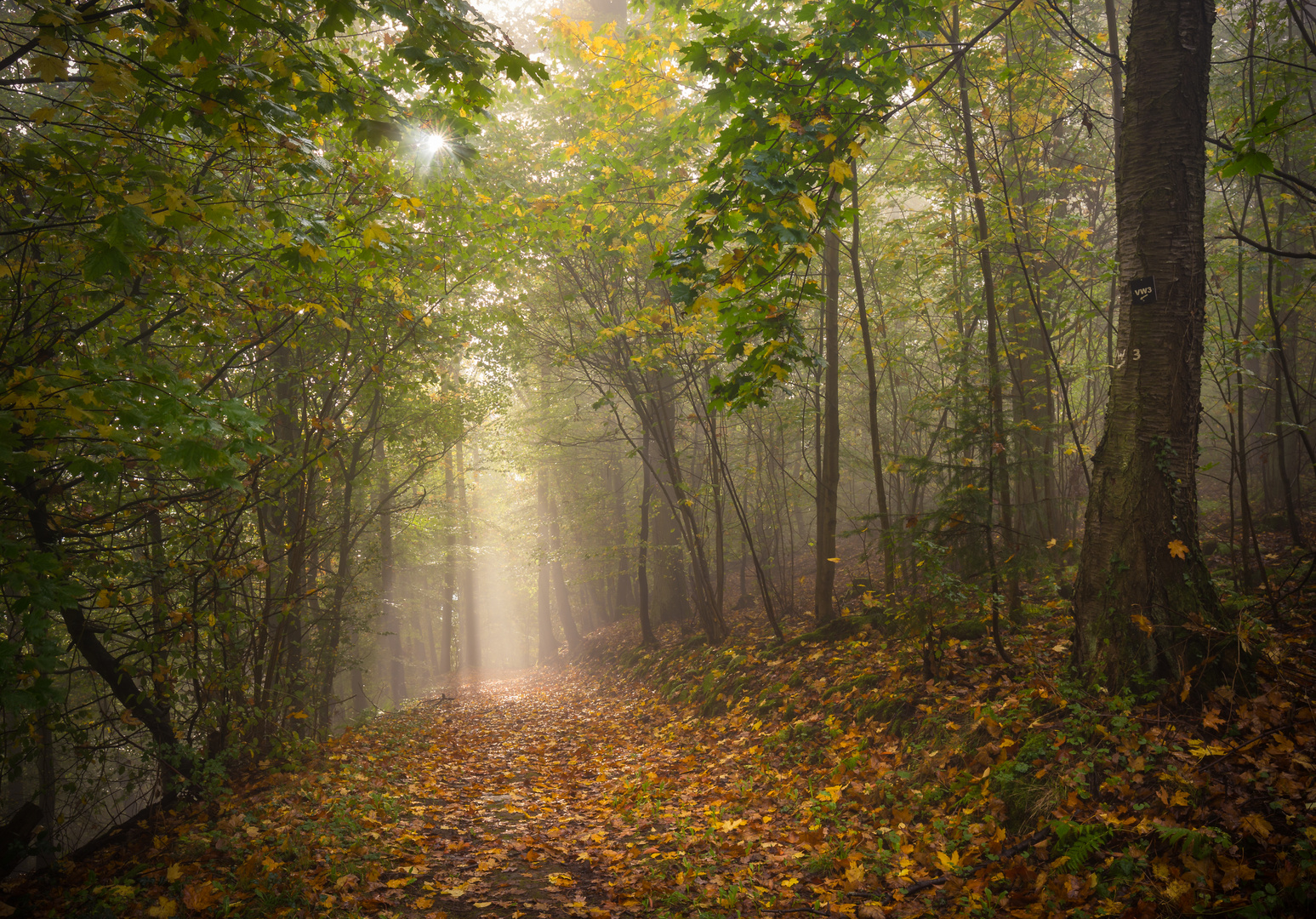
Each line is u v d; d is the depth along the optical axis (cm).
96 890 445
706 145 1052
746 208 487
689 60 484
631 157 921
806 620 1191
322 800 614
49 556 356
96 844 614
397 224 733
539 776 789
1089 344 1137
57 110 406
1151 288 487
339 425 926
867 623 898
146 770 660
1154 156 488
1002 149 961
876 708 636
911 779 506
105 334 534
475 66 421
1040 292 970
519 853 516
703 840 493
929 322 1200
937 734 535
